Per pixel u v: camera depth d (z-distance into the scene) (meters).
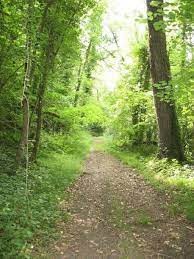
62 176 14.77
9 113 17.25
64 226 8.80
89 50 33.81
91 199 11.89
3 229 7.58
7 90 15.73
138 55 31.28
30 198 10.17
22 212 8.66
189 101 17.92
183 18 9.98
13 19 13.58
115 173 18.25
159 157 18.33
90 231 8.60
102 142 45.88
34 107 16.91
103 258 7.08
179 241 8.00
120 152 29.92
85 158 25.72
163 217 9.75
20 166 13.01
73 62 19.84
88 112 26.88
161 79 18.22
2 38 14.12
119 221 9.36
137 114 31.06
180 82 12.27
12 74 14.82
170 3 9.98
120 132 33.03
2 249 6.79
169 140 18.27
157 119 18.52
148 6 16.84
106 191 13.29
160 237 8.25
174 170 15.77
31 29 12.81
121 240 8.04
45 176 13.70
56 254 7.15
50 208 9.73
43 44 15.05
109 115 32.91
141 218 9.46
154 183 14.16
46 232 8.01
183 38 12.27
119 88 31.47
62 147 24.94
